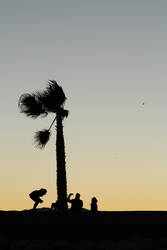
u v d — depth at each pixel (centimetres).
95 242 2845
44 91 3956
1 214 3034
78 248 2656
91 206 3159
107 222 2955
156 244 2670
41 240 2880
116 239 2905
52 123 3959
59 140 3888
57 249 2655
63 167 3831
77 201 3194
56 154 3869
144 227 2922
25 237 2975
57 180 3809
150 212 2938
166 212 2934
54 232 2973
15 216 3016
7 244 2736
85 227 2962
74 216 2988
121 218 2948
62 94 3956
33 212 3111
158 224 2917
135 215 2941
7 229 3003
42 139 3969
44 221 2992
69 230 2970
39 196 3244
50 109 3950
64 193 3759
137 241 2762
